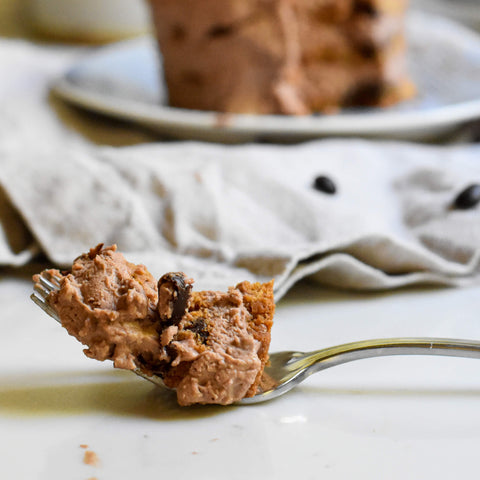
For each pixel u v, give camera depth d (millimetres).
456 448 514
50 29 1176
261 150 733
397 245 623
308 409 532
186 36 859
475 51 970
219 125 815
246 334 528
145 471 500
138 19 1180
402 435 520
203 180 678
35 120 840
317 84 899
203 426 521
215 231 655
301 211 673
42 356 563
